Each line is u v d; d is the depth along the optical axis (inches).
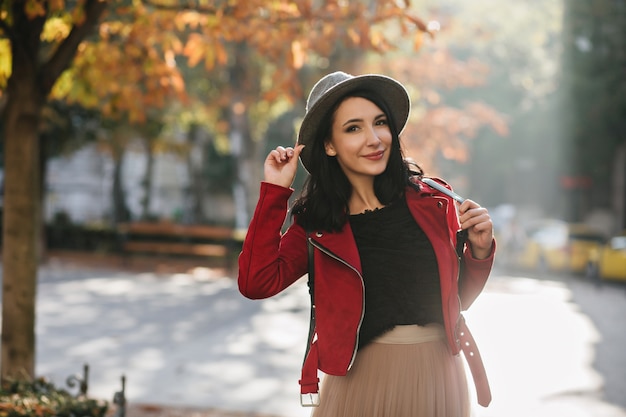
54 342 336.8
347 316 91.5
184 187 1692.9
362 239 94.0
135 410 219.0
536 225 841.5
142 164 1654.8
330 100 93.4
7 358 193.5
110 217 1443.2
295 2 188.2
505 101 1087.6
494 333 373.4
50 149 762.8
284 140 1423.5
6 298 194.1
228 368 285.9
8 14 176.6
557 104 1072.8
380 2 184.7
